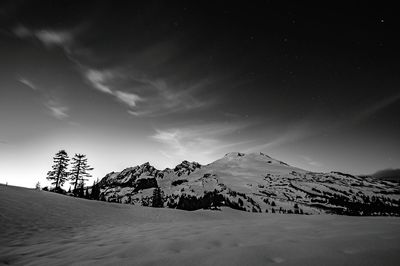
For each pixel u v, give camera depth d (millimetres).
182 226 8898
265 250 4086
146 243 5473
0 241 8875
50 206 19750
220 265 3457
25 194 22578
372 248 3859
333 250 3889
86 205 25672
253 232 6141
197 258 3867
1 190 21484
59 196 27938
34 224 13172
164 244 5152
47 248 6590
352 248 3939
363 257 3438
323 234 5371
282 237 5262
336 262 3305
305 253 3801
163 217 29453
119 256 4504
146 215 28656
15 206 16688
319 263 3311
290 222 8016
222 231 6594
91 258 4590
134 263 3879
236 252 4059
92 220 17766
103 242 6562
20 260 5270
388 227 5816
